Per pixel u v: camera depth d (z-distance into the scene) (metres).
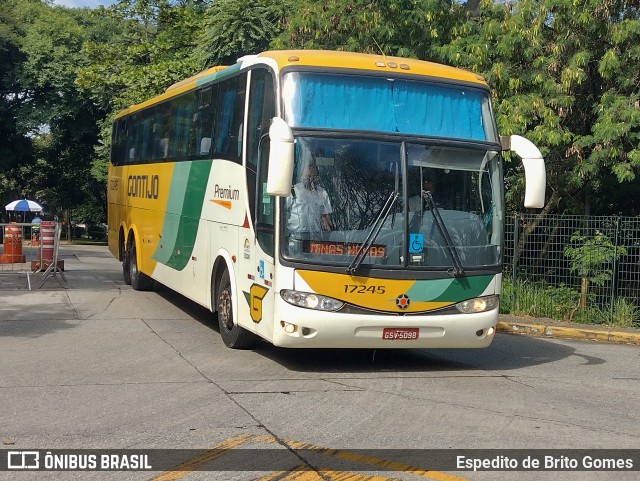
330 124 9.16
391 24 18.14
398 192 9.12
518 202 18.31
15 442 6.44
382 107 9.38
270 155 8.52
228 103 11.16
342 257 8.90
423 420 7.30
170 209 14.01
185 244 13.01
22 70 43.91
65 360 9.83
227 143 11.05
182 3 35.69
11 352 10.27
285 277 8.84
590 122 17.19
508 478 5.76
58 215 64.75
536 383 9.29
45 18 46.91
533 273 15.51
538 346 12.52
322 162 9.00
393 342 9.09
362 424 7.11
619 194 18.50
